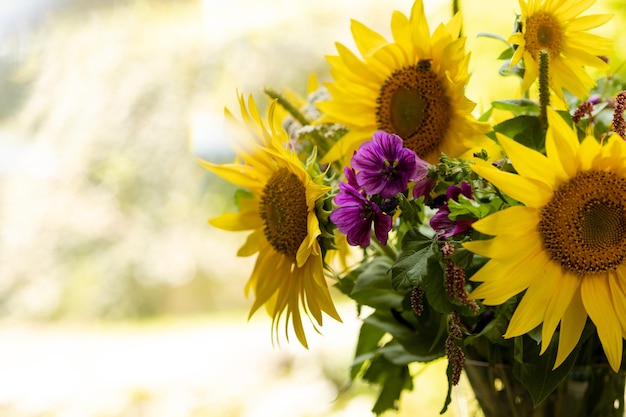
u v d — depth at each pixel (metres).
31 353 4.21
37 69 4.74
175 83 4.71
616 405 1.03
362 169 0.94
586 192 0.90
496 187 0.92
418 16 1.03
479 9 1.79
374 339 1.15
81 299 4.78
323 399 3.11
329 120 1.09
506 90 1.64
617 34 1.50
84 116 4.73
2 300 4.80
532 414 1.03
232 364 3.57
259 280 1.09
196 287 4.82
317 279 0.97
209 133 4.73
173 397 3.34
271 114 0.99
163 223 4.79
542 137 0.97
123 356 4.00
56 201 4.78
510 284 0.90
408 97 1.05
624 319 0.91
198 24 4.74
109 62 4.73
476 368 1.05
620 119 0.89
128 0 4.77
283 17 4.62
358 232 0.94
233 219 1.12
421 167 0.93
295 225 1.04
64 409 3.47
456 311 0.93
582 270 0.91
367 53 1.07
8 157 4.78
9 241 4.80
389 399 1.17
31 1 4.70
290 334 3.48
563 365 0.95
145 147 4.74
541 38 1.00
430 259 0.92
